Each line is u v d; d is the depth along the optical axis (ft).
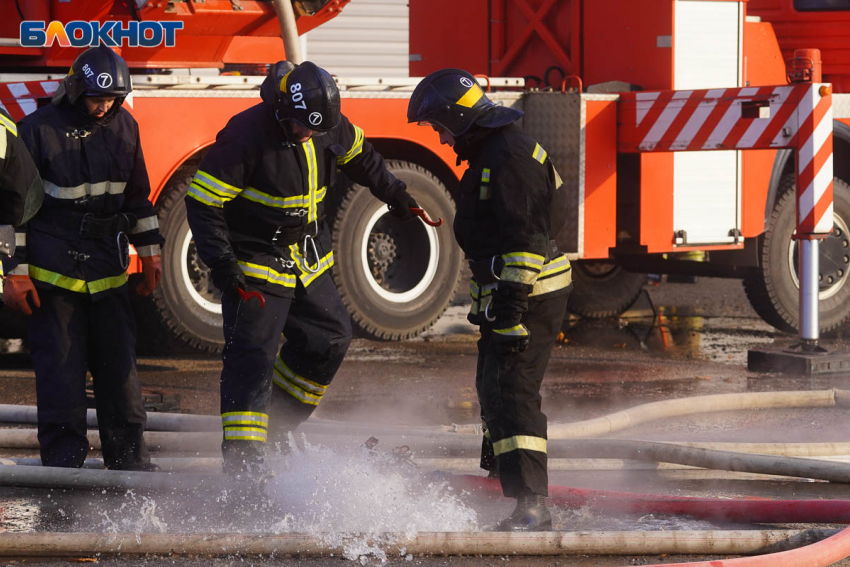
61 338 37.60
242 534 31.32
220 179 34.91
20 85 54.44
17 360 64.69
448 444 41.96
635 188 68.28
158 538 31.04
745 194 70.74
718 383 57.93
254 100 59.67
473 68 79.97
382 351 67.87
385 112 63.62
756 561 28.81
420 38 82.48
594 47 72.69
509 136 31.83
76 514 34.86
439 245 67.77
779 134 59.88
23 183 33.55
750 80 73.15
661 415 48.57
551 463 40.32
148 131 57.00
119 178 38.06
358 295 65.41
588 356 66.49
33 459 39.06
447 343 71.67
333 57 98.68
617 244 69.21
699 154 69.10
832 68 76.18
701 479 40.22
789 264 74.18
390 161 65.92
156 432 43.52
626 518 34.81
